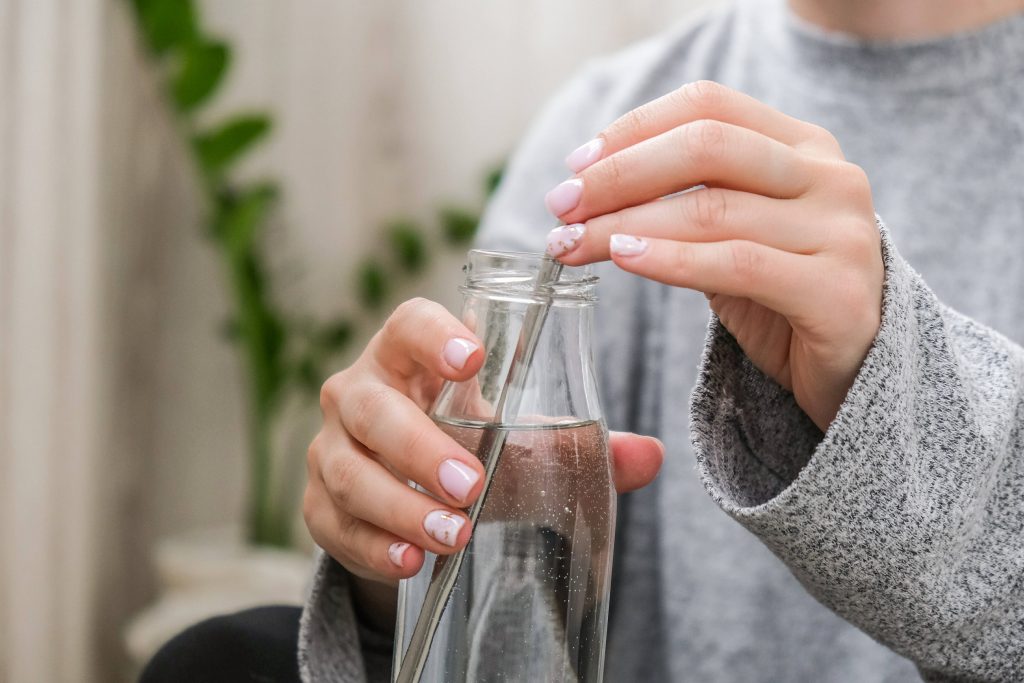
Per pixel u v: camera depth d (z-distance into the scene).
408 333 0.58
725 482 0.58
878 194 0.95
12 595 1.72
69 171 1.74
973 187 0.92
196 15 1.70
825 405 0.58
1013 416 0.60
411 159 2.02
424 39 1.98
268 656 0.63
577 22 1.87
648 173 0.54
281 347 1.87
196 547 1.87
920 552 0.56
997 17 0.91
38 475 1.71
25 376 1.70
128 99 1.95
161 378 2.05
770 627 0.94
